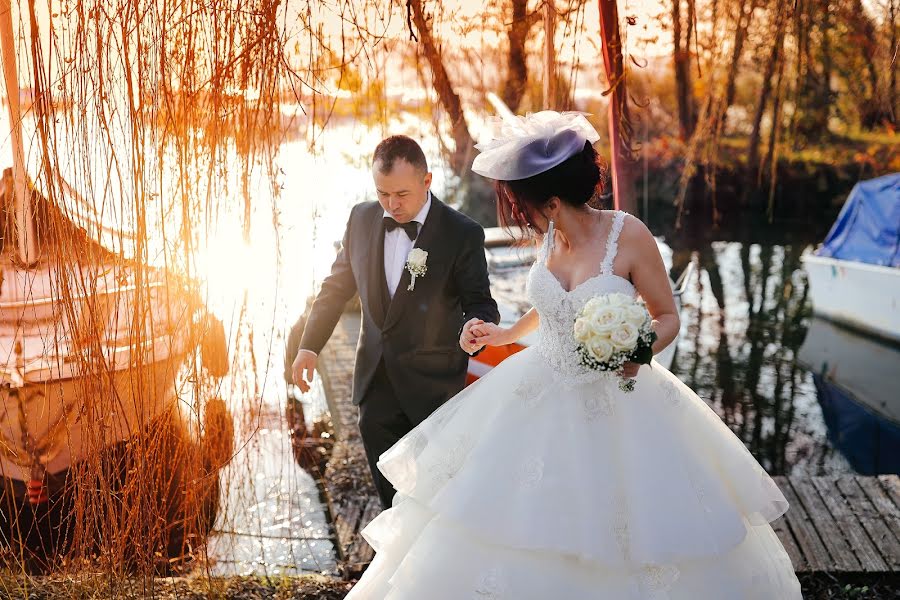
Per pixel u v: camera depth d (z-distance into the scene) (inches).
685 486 81.8
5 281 142.1
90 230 102.1
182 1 95.7
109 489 107.9
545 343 88.7
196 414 111.0
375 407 119.3
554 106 127.5
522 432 85.7
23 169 116.3
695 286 407.2
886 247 345.7
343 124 154.8
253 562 137.3
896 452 224.4
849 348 321.1
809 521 134.7
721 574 81.6
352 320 321.7
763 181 533.3
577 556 80.7
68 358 107.1
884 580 120.4
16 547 135.9
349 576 130.3
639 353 77.5
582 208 87.7
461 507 82.6
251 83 100.3
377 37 107.9
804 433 237.9
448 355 117.2
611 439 83.8
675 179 541.0
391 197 112.3
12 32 112.6
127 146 99.7
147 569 111.3
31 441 144.8
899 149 521.3
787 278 426.0
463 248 115.6
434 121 188.9
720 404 257.4
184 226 101.2
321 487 175.0
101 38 94.7
